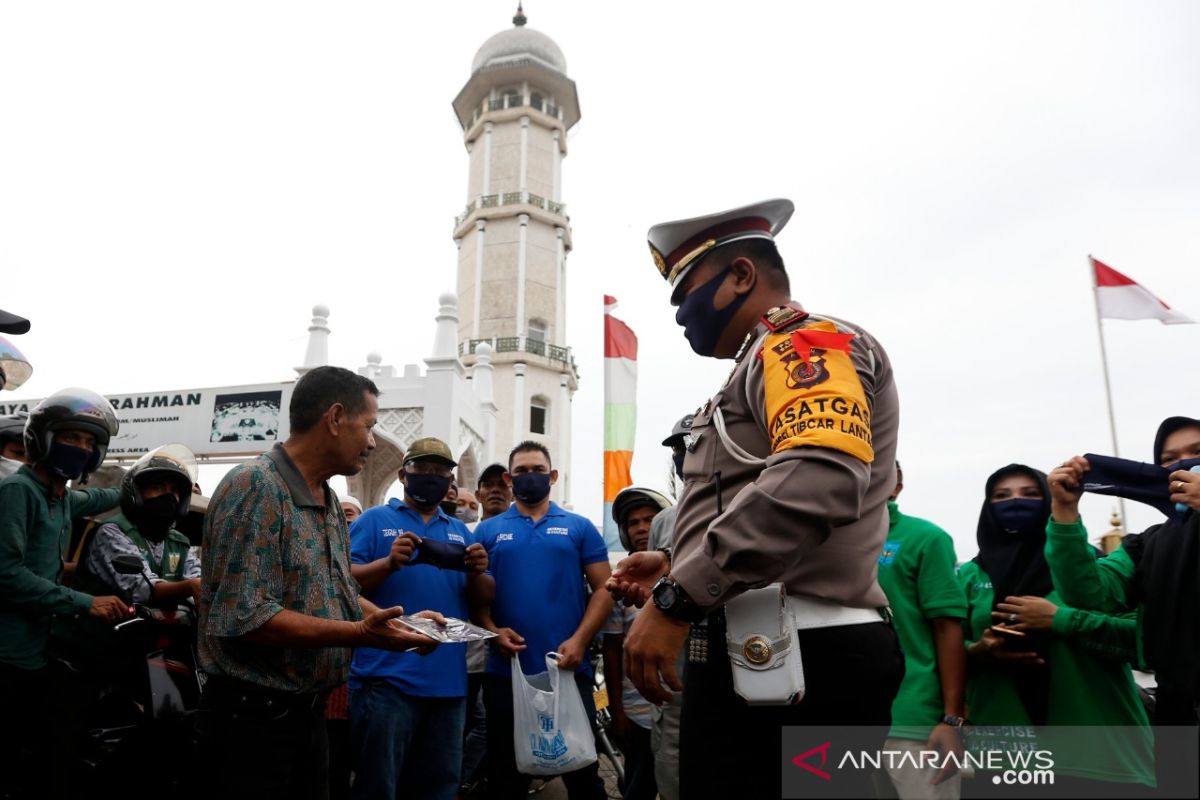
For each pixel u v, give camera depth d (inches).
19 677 123.0
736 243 69.3
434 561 149.0
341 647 91.7
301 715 95.0
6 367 202.5
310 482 104.0
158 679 136.0
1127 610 122.0
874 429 63.0
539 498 178.5
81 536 150.4
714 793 59.5
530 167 1328.7
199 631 94.9
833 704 57.1
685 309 71.6
